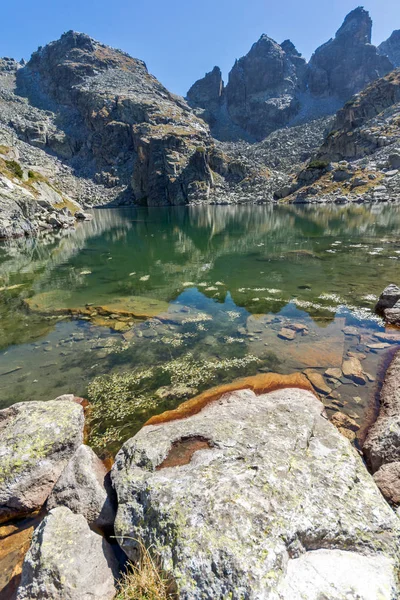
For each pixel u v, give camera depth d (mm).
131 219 68688
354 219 43500
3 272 23141
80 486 4996
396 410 6664
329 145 112375
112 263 25453
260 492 3971
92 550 3996
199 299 15508
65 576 3645
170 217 70688
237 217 61125
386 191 68500
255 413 6148
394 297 12125
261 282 17859
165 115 157125
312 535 3553
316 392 7898
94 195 135000
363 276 17656
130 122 158750
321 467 4492
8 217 41812
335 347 9945
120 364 9867
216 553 3322
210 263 23797
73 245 35312
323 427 5586
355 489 4176
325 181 87875
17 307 15375
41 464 5625
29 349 11094
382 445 5707
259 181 118688
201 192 117375
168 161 121375
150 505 4125
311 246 27688
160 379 8977
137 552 3889
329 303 13812
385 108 115250
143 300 15633
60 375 9422
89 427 7262
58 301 16016
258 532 3484
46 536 4090
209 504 3850
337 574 3186
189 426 5715
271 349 10148
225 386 8430
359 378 8305
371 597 2967
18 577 4199
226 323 12422
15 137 155875
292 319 12367
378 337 10398
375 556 3432
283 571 3178
